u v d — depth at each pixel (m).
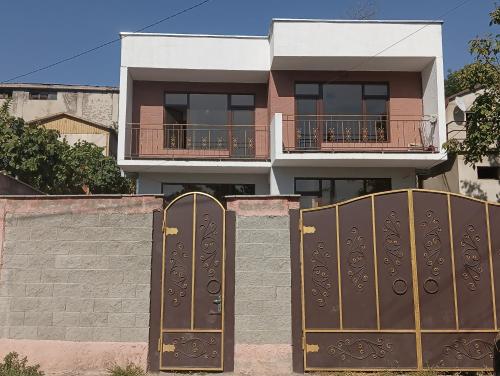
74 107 29.23
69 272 7.89
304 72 14.97
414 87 15.21
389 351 7.52
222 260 7.79
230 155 15.26
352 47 14.17
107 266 7.88
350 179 14.72
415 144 14.80
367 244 7.77
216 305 7.69
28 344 7.70
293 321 7.61
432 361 7.49
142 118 15.34
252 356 7.54
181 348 7.60
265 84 15.70
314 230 7.82
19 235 8.04
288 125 14.68
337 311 7.62
